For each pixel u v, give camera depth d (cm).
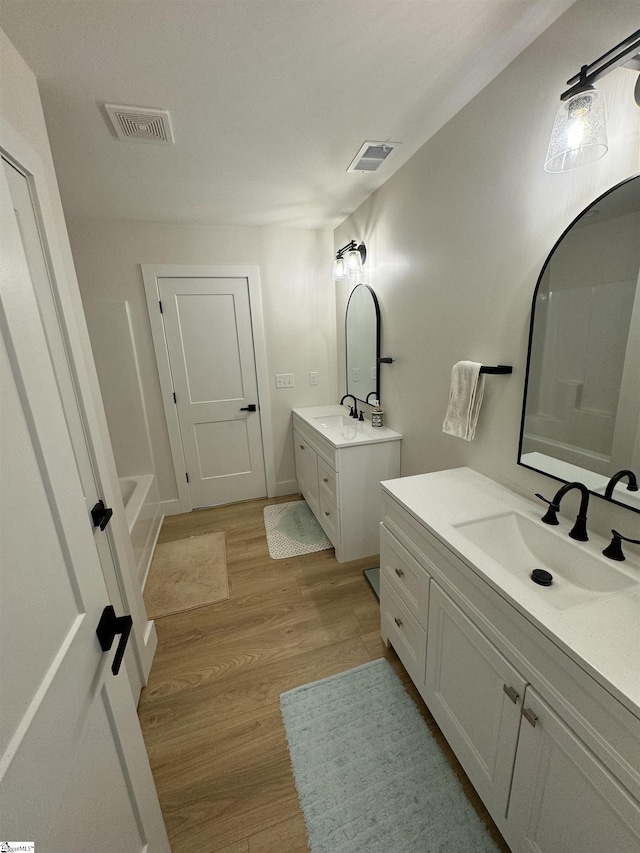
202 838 105
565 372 114
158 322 278
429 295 178
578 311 107
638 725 59
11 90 100
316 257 307
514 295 130
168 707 144
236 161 178
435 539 115
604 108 88
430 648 125
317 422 269
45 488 58
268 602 202
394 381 222
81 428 122
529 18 102
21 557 50
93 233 254
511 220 128
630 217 91
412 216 185
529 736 82
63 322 114
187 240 272
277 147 166
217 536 274
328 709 141
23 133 105
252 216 258
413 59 117
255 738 132
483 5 97
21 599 49
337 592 208
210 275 281
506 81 122
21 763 45
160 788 118
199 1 92
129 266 265
